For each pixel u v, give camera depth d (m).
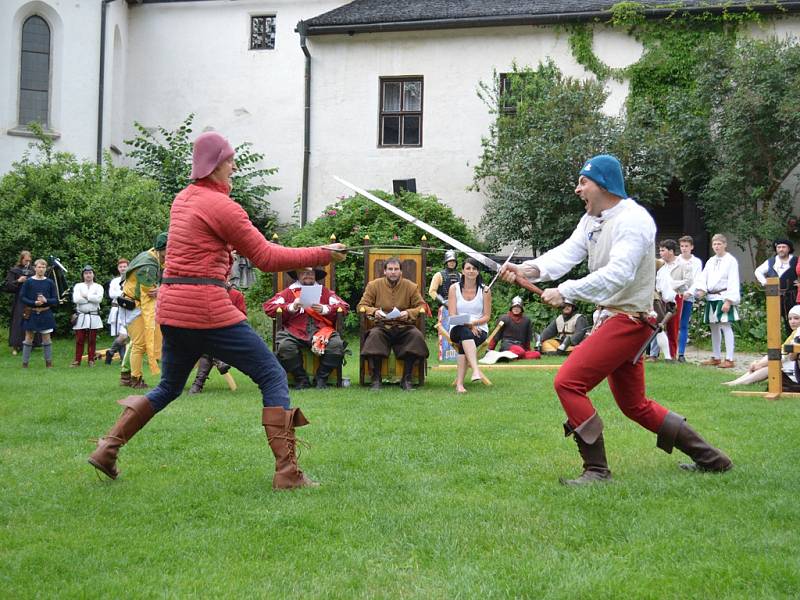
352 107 21.05
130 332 9.89
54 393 9.21
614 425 6.98
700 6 18.56
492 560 3.71
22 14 21.17
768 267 14.00
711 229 17.50
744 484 4.91
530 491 4.83
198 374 9.55
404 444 6.22
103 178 19.12
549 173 16.92
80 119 21.53
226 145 5.03
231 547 3.90
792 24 18.45
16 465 5.57
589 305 16.12
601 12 19.20
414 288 10.06
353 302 17.89
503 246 18.48
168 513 4.46
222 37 22.22
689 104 17.80
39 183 17.88
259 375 5.02
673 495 4.71
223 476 5.25
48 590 3.40
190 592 3.37
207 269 4.94
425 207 18.30
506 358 13.14
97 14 21.62
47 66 21.53
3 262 17.39
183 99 22.38
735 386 9.50
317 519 4.28
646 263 5.03
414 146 20.80
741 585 3.37
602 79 19.42
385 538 4.00
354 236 17.64
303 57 21.72
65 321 17.36
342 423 7.14
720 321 12.33
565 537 3.99
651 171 16.66
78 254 17.31
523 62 20.00
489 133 20.28
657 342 12.97
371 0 22.02
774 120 16.22
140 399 5.16
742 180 16.66
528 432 6.68
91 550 3.87
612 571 3.53
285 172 21.70
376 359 9.88
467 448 6.05
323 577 3.53
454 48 20.45
